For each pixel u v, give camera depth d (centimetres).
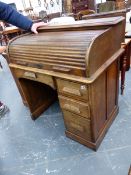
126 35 203
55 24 165
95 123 142
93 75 114
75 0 640
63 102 144
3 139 190
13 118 222
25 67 154
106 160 147
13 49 160
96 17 217
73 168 146
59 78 129
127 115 190
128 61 266
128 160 144
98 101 137
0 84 326
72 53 115
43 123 204
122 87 218
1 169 157
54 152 164
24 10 643
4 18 160
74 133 165
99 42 113
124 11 203
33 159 161
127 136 165
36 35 161
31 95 198
